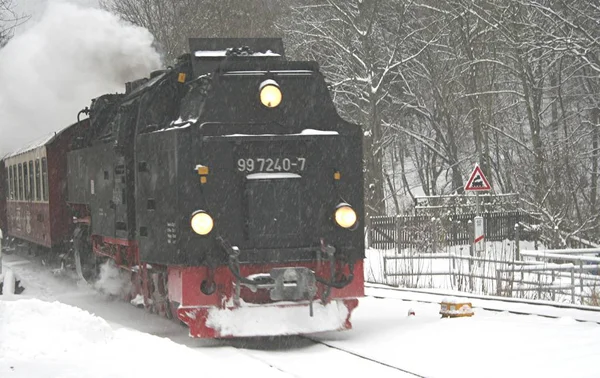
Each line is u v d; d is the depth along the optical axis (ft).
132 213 41.37
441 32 122.42
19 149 77.97
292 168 35.17
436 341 33.01
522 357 29.12
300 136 35.24
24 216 73.67
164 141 35.47
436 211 102.27
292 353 32.76
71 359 28.68
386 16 128.57
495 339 32.48
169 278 36.22
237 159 34.68
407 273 59.72
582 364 27.50
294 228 34.88
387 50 128.06
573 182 99.60
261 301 34.91
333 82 121.49
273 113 35.58
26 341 30.50
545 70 108.37
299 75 36.09
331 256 34.47
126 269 44.11
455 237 100.12
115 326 40.01
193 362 28.27
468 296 48.21
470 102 121.60
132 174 41.39
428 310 43.73
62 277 61.93
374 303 48.21
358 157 36.14
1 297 49.16
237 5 128.36
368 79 115.24
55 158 61.52
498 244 101.24
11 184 80.74
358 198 35.94
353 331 37.35
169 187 34.86
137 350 30.19
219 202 34.37
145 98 38.96
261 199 34.60
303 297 33.78
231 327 33.76
